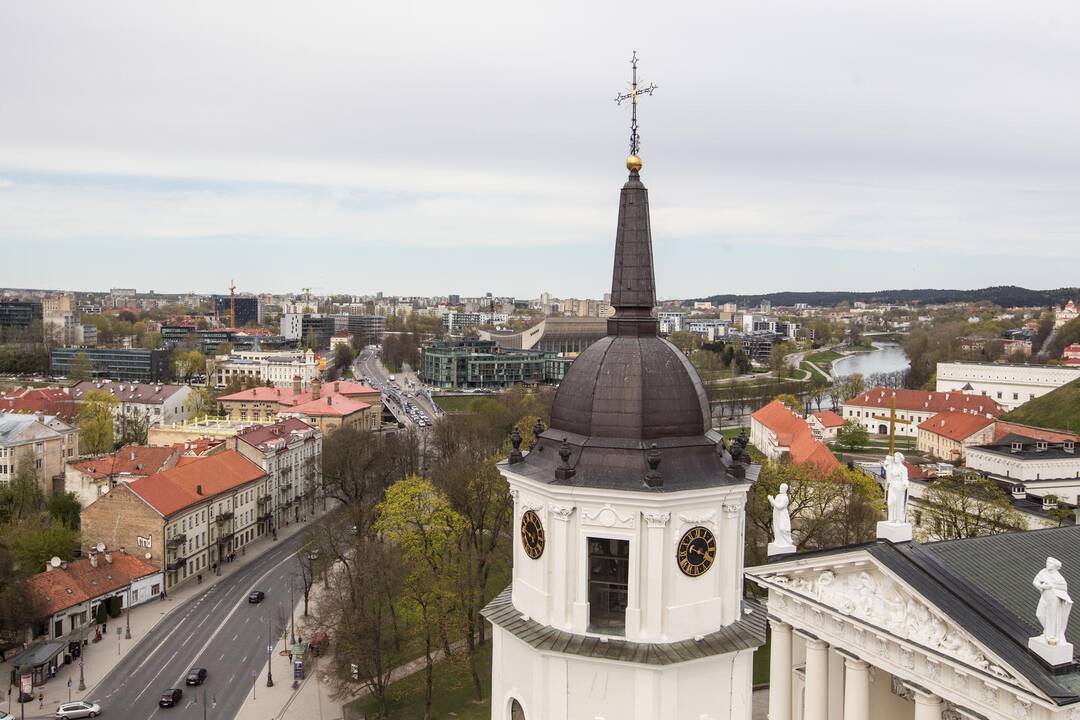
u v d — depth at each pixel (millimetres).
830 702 50312
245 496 160250
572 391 36406
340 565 134625
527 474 35656
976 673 36594
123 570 126750
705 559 34188
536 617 35406
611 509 33469
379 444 175500
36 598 109188
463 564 100438
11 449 173375
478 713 92312
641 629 33531
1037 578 36094
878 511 124062
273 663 107812
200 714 93750
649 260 36531
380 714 92875
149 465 160000
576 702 34062
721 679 34344
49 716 92562
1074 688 34219
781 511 49875
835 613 44156
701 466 34906
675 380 35469
